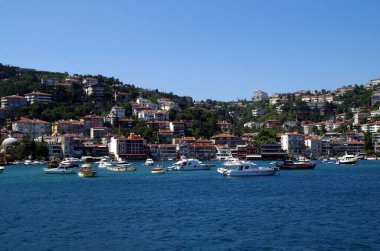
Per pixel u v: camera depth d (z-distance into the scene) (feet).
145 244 216.54
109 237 230.68
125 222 268.82
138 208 322.55
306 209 311.47
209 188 455.63
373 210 304.50
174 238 227.81
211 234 235.81
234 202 348.59
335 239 223.71
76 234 237.45
